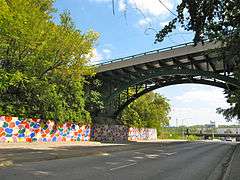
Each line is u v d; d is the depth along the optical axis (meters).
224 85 49.88
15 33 31.19
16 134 34.47
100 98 55.72
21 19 30.89
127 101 60.84
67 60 38.09
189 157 26.62
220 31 11.24
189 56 46.78
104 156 23.36
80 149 28.20
